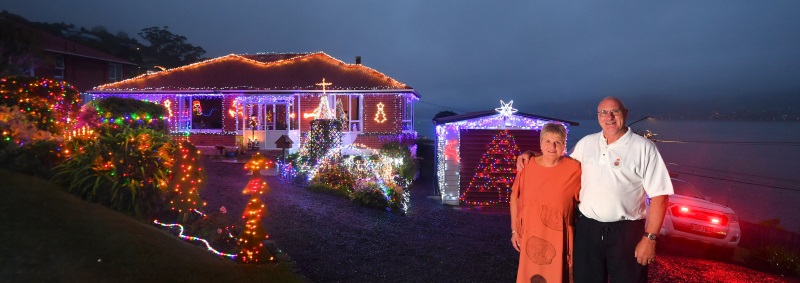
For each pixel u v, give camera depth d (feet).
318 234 27.73
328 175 43.29
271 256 21.22
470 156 44.98
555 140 13.23
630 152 12.42
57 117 30.09
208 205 30.60
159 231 20.63
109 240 16.81
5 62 57.67
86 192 21.54
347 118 69.31
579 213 13.42
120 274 15.06
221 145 63.46
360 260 23.91
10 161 21.89
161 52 189.67
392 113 68.13
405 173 56.13
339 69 75.15
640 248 12.29
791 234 47.19
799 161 323.57
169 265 16.43
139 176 22.97
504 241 30.32
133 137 24.48
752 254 36.86
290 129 69.21
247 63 78.64
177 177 24.91
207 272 16.90
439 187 49.47
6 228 15.81
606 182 12.56
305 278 20.45
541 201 13.47
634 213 12.57
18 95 29.07
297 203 35.04
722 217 34.76
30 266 14.16
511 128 44.86
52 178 21.76
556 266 13.34
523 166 14.24
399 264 23.79
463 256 26.05
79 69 99.30
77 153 23.62
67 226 17.06
